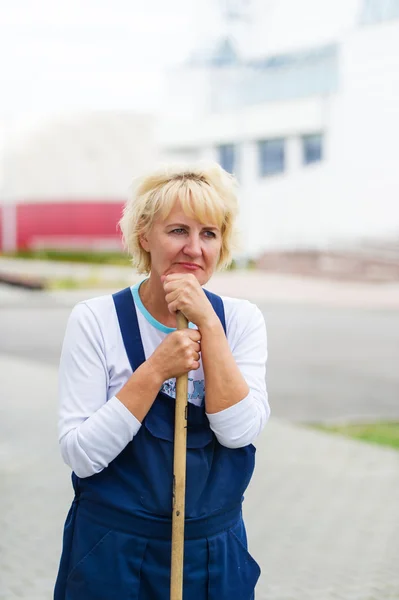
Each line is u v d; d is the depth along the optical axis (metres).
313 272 27.58
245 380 2.04
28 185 35.66
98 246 35.03
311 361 11.43
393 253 26.22
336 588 3.91
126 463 1.98
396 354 12.09
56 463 5.86
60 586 2.07
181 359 1.92
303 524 4.79
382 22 26.67
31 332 14.23
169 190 1.98
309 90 28.66
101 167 35.31
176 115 32.47
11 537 4.43
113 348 2.02
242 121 30.27
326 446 6.62
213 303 2.10
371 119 27.14
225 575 2.01
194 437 1.97
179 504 1.92
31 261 32.53
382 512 5.02
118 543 1.96
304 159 29.02
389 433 7.32
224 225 2.09
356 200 27.55
